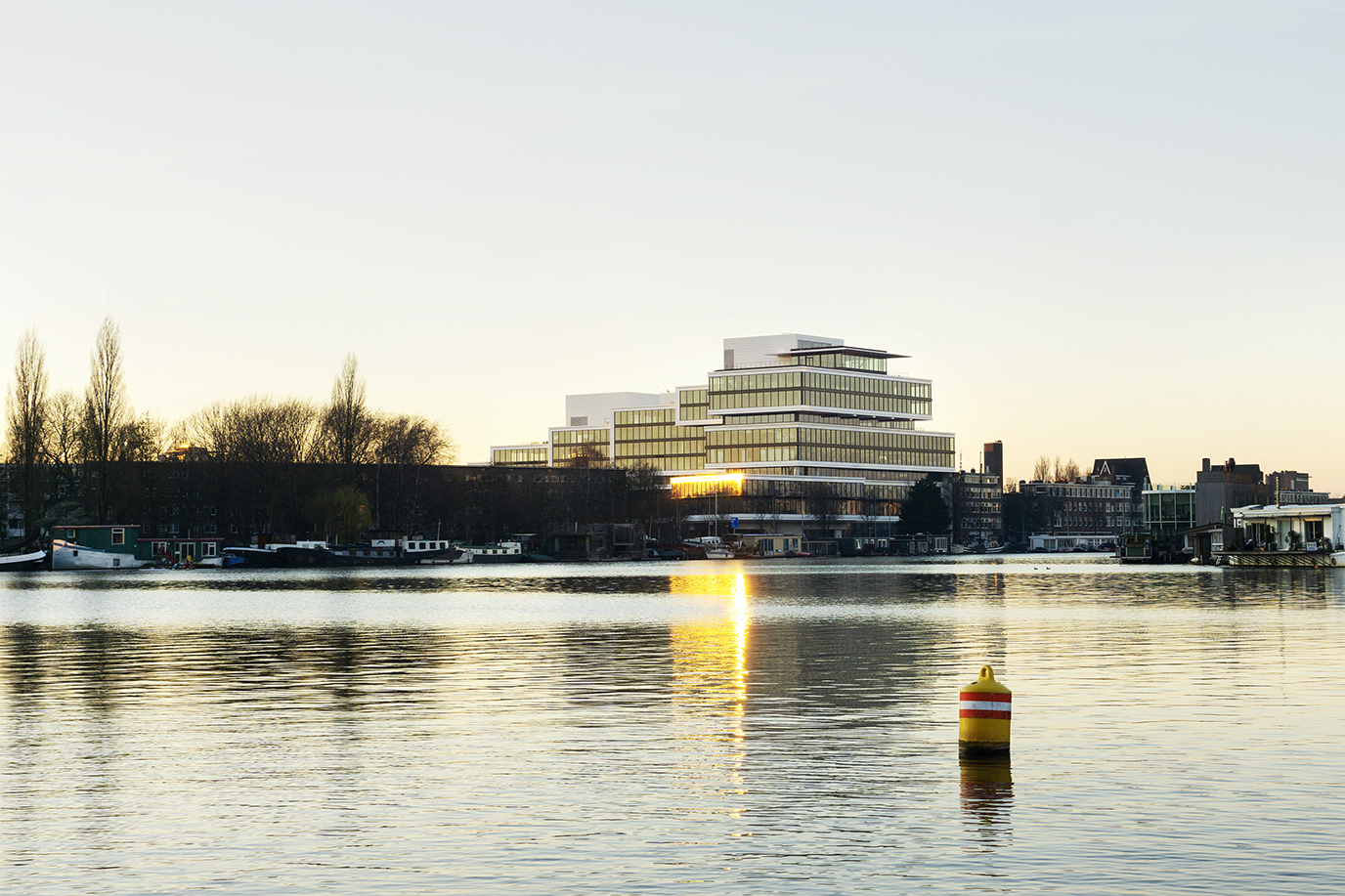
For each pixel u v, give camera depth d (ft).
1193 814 81.92
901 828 79.10
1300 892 65.67
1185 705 127.95
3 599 386.52
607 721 122.62
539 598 383.45
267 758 104.12
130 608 335.26
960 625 244.63
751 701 136.98
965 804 85.10
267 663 181.16
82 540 655.76
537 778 95.25
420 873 70.54
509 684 154.20
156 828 81.10
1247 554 576.20
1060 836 76.69
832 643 207.92
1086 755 101.30
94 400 650.43
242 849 75.77
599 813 83.82
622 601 361.71
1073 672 158.71
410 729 118.73
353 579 564.30
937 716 124.47
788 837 77.00
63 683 158.10
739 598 373.81
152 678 163.32
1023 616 270.87
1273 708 125.59
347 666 176.45
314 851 75.15
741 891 66.69
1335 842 75.00
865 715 125.29
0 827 81.61
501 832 79.25
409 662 181.37
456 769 98.89
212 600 378.32
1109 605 306.35
